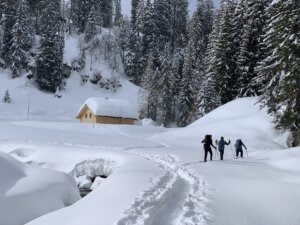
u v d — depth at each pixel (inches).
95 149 1142.3
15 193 535.2
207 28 4116.6
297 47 1056.8
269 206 411.2
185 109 2721.5
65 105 3230.8
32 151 1151.0
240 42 2033.7
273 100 1186.0
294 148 1004.6
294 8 1091.3
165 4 4399.6
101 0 5083.7
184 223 328.8
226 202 422.3
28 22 3649.1
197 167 754.8
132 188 477.4
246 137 1471.5
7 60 3398.1
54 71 3326.8
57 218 375.2
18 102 3004.4
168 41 4397.1
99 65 3954.2
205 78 2301.9
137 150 1169.4
